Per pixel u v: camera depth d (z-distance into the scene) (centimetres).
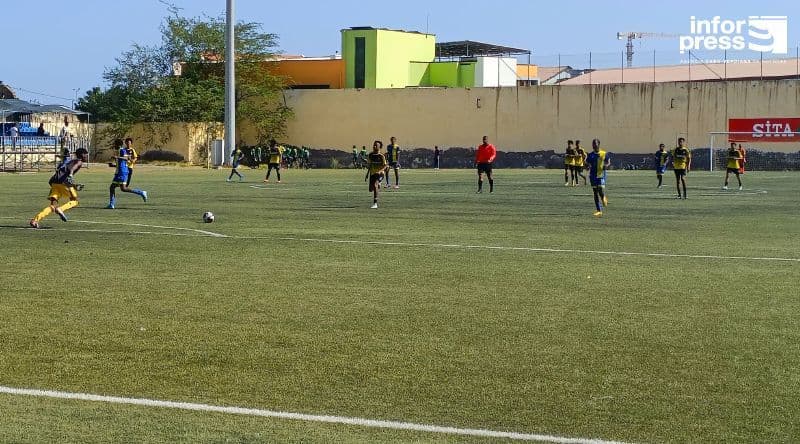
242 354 830
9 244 1652
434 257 1512
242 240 1745
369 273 1324
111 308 1039
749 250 1639
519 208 2662
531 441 607
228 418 650
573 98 6862
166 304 1066
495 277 1293
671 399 700
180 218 2227
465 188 3819
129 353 832
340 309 1043
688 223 2195
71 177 2034
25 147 5538
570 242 1755
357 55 7669
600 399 700
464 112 7106
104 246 1633
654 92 6662
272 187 3822
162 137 6850
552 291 1176
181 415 655
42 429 621
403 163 7256
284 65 7856
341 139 7381
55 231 1886
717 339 897
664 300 1112
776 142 6394
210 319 982
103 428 624
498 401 695
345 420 648
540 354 837
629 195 3400
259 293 1145
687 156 3209
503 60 8231
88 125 6806
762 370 782
